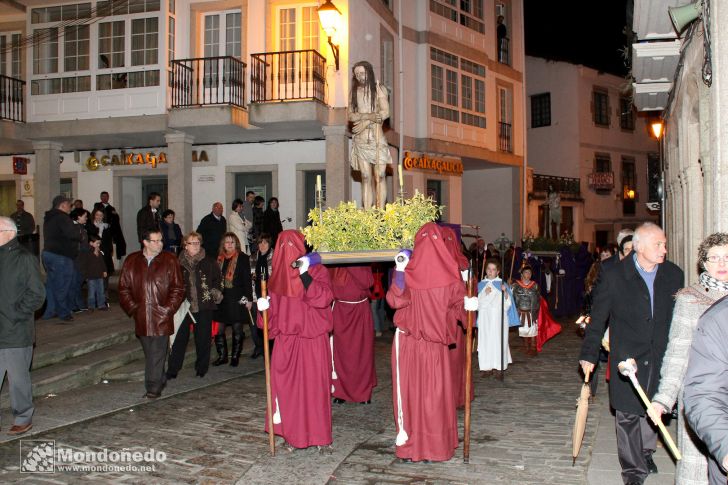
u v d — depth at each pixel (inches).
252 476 224.7
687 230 350.3
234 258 398.9
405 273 234.7
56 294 446.6
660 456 233.5
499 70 965.2
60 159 716.7
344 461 239.0
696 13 258.1
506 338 386.9
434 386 230.5
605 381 368.8
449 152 849.5
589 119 1223.5
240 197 725.9
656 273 201.8
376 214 279.1
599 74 1240.8
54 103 676.7
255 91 642.2
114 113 659.4
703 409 124.6
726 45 210.8
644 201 1349.7
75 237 447.5
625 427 199.2
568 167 1209.4
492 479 219.1
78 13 674.8
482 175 1035.9
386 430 277.4
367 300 320.5
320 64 633.0
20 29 711.1
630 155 1316.4
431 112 823.7
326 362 248.8
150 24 653.9
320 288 245.8
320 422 244.8
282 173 705.6
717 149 212.8
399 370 235.1
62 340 390.9
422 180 821.2
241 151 714.2
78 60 676.1
